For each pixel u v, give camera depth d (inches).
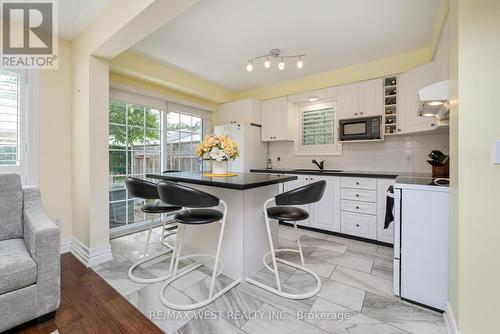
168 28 93.4
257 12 82.7
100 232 90.7
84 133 91.3
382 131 122.2
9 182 70.8
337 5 78.7
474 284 47.3
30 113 91.3
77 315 59.9
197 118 169.0
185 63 127.3
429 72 100.7
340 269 85.0
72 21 86.4
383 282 76.0
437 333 54.2
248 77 149.3
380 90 122.2
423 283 63.2
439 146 116.6
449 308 55.3
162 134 144.6
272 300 66.4
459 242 48.4
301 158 161.9
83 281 76.3
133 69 115.1
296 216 70.2
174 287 72.7
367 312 61.3
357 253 100.3
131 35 75.4
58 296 58.8
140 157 134.5
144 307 63.1
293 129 161.6
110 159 121.1
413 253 64.6
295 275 80.4
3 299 51.2
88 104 88.7
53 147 96.9
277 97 162.2
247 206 77.0
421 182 68.7
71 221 101.7
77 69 95.9
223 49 110.9
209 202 61.9
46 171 95.3
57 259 58.7
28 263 54.9
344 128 133.4
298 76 147.4
